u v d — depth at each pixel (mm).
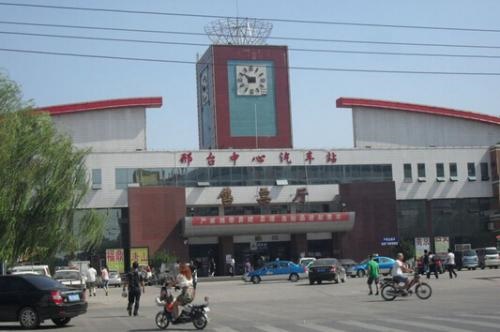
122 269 70250
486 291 31453
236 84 87438
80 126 77188
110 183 72125
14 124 34094
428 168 79438
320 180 76438
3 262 33906
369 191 75875
